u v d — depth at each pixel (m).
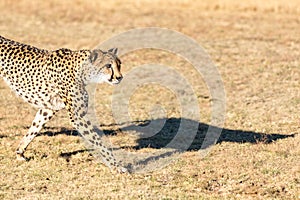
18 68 12.71
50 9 31.12
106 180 11.80
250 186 11.50
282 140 14.21
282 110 16.75
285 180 11.73
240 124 15.72
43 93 12.62
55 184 11.56
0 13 30.08
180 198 10.89
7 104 17.19
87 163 12.70
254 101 17.75
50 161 12.73
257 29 27.22
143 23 28.28
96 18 29.34
